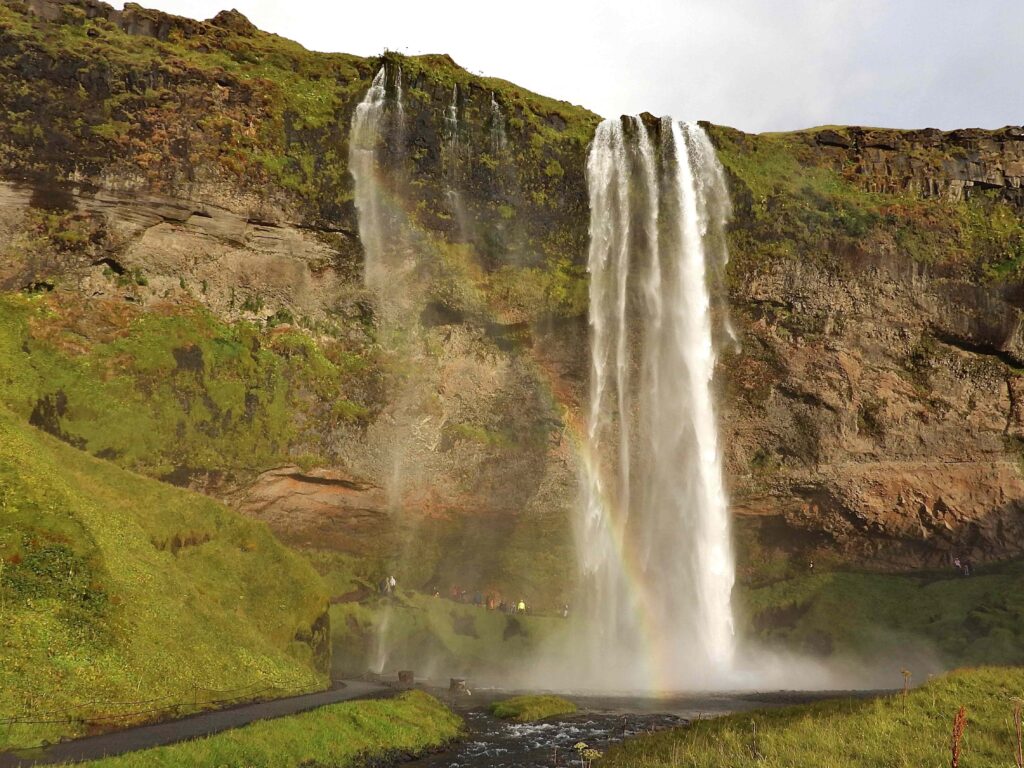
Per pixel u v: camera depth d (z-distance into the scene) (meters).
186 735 19.20
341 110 49.03
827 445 54.44
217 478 42.59
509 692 38.03
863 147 59.88
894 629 49.97
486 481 50.69
